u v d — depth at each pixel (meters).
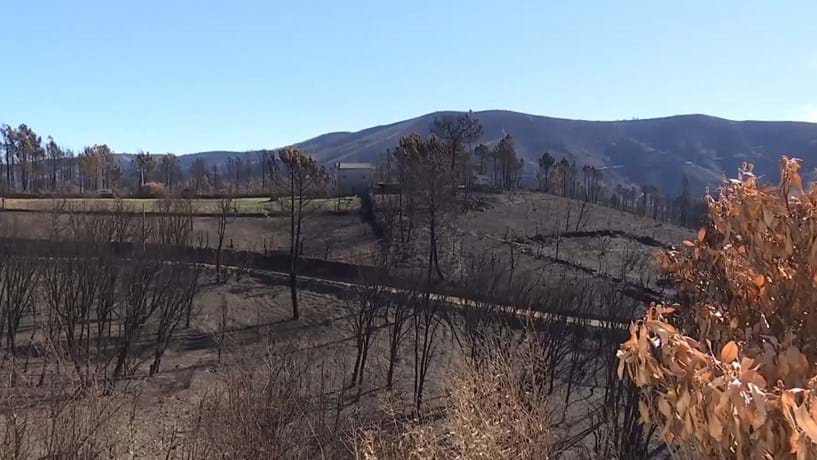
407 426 11.66
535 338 16.58
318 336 36.50
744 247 4.19
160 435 16.91
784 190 3.95
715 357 3.29
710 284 4.63
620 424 22.91
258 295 44.47
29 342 30.39
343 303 42.84
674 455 3.39
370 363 31.84
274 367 20.50
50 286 32.28
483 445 8.02
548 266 49.47
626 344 3.27
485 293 29.05
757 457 2.63
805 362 3.15
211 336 35.34
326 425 17.06
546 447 8.55
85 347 28.97
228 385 19.19
